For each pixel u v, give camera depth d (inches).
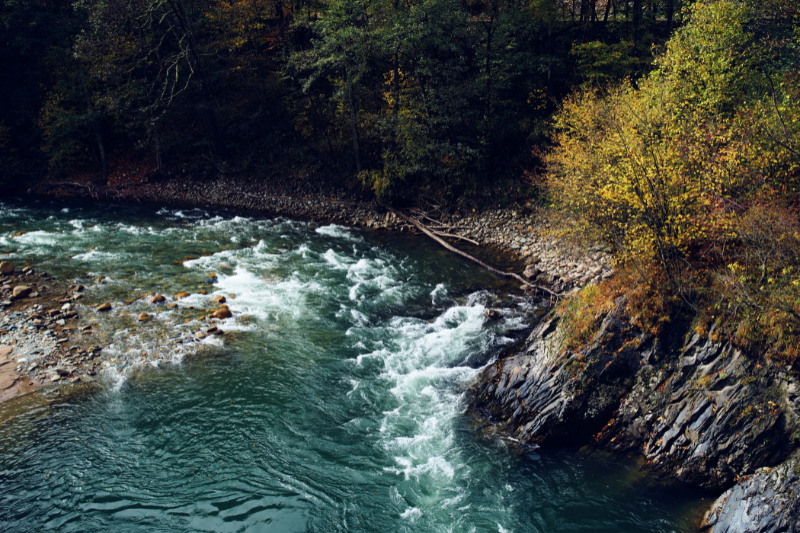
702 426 372.2
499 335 582.9
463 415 454.6
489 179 1028.5
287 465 390.3
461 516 348.8
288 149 1252.5
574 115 780.0
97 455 391.2
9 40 1206.3
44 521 330.6
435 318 632.4
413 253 869.8
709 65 579.8
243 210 1138.0
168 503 349.4
